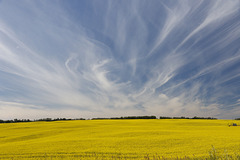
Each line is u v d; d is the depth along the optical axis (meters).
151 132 32.12
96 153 18.16
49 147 21.72
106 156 17.03
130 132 32.56
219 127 45.31
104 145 21.73
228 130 36.88
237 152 15.34
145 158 15.62
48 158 17.12
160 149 19.17
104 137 28.12
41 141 26.95
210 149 17.61
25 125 61.31
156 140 23.88
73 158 16.77
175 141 22.92
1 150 21.59
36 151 19.97
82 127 49.44
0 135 39.50
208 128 42.53
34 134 37.62
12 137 35.03
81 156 17.31
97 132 35.75
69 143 23.67
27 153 19.34
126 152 18.22
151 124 57.41
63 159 16.61
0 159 17.77
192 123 60.34
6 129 51.09
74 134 34.25
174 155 16.27
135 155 17.05
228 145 18.88
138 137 26.78
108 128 43.16
